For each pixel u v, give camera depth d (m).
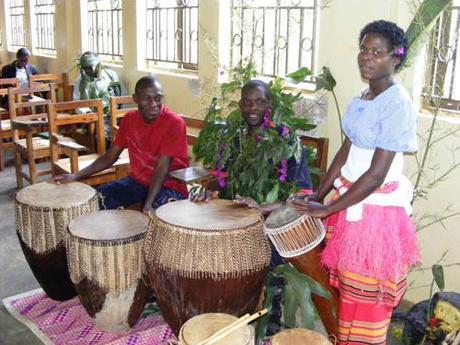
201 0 3.82
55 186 2.67
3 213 3.97
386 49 1.78
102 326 2.39
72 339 2.41
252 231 1.99
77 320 2.56
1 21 7.80
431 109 2.63
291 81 2.66
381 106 1.82
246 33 3.60
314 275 2.11
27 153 4.22
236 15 3.63
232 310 2.04
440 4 2.24
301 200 1.97
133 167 2.94
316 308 2.21
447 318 2.27
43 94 5.89
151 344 2.38
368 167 1.91
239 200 2.21
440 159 2.53
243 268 1.95
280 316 2.36
